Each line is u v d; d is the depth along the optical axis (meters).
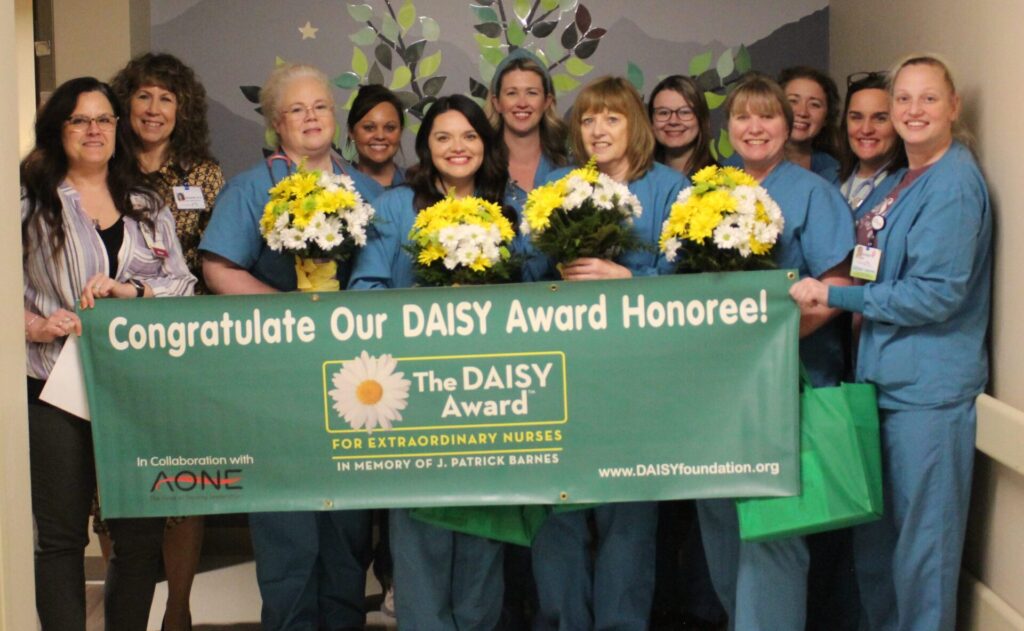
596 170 3.04
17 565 2.56
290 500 2.81
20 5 4.36
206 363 2.79
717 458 2.75
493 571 3.05
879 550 2.99
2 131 2.52
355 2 4.80
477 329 2.75
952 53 3.29
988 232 2.90
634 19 4.84
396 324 2.76
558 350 2.75
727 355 2.74
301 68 3.43
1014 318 2.81
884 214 2.92
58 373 2.80
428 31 4.82
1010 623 2.78
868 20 4.23
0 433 2.49
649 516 3.16
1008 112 2.86
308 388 2.78
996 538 2.96
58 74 4.45
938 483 2.83
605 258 3.00
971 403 2.88
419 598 2.98
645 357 2.74
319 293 2.76
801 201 3.02
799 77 3.81
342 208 3.03
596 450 2.77
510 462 2.78
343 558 3.55
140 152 3.63
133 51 4.51
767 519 2.73
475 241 2.83
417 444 2.79
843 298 2.78
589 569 3.28
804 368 2.98
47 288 2.95
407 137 4.85
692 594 3.67
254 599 4.07
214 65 4.80
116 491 2.83
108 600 3.08
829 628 3.39
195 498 2.82
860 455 2.71
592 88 3.20
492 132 3.16
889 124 3.29
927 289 2.75
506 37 4.83
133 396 2.80
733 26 4.85
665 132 3.79
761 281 2.71
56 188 2.97
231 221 3.33
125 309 2.78
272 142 3.57
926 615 2.86
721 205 2.74
